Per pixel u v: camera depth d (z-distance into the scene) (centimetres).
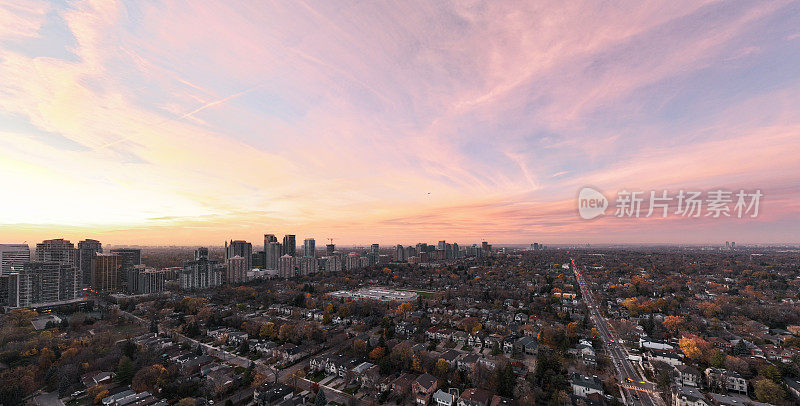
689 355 19950
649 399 16362
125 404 15925
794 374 17175
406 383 17238
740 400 15275
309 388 17888
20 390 16550
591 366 19500
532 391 16312
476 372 17712
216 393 16875
